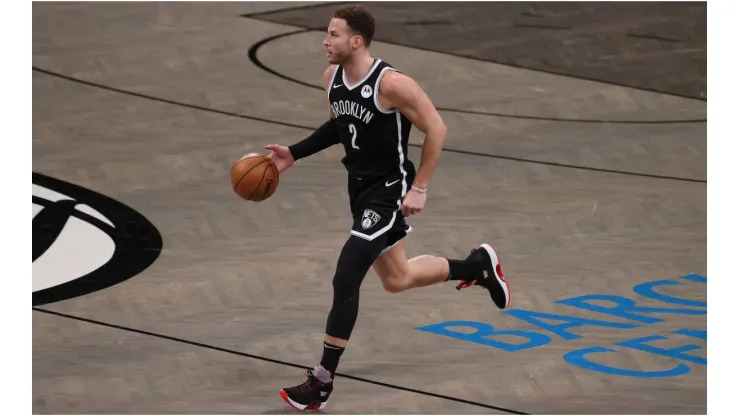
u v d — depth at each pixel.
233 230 21.94
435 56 37.00
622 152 28.00
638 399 14.93
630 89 34.28
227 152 26.95
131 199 23.52
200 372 15.76
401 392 15.15
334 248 21.05
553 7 45.34
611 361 16.19
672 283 19.50
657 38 40.72
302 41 38.28
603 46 39.31
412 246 21.16
